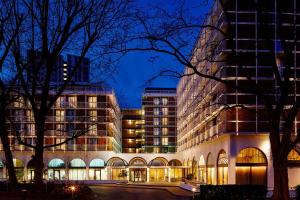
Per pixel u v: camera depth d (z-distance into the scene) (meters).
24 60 20.97
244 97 46.25
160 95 103.56
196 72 16.14
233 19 44.97
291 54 15.88
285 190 15.61
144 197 43.97
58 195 32.25
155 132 102.69
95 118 81.38
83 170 81.69
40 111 20.20
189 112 72.12
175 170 88.44
